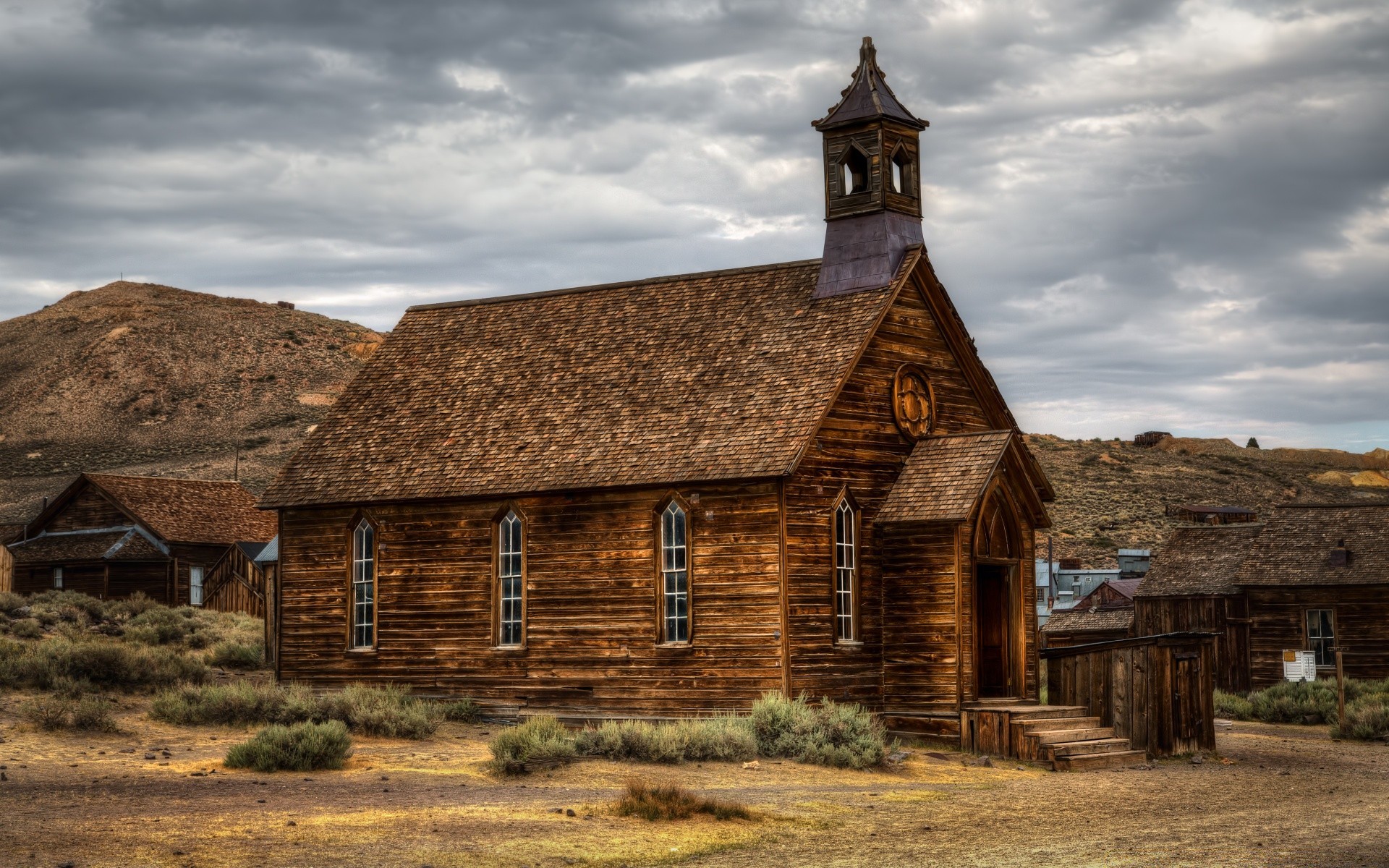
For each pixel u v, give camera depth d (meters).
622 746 24.36
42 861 14.60
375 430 35.97
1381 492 134.38
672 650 30.05
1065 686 30.03
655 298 35.62
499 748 23.55
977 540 30.44
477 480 32.62
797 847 17.52
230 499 72.38
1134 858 16.73
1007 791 23.08
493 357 36.47
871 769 25.36
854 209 32.88
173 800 18.70
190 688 28.81
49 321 196.50
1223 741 33.34
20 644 32.66
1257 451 155.88
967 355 33.91
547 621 31.73
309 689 32.09
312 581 35.31
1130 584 59.25
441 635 33.22
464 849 16.30
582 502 31.52
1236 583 50.28
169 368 174.62
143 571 64.38
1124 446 144.25
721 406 31.09
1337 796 22.95
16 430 163.00
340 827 17.23
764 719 26.27
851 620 30.34
